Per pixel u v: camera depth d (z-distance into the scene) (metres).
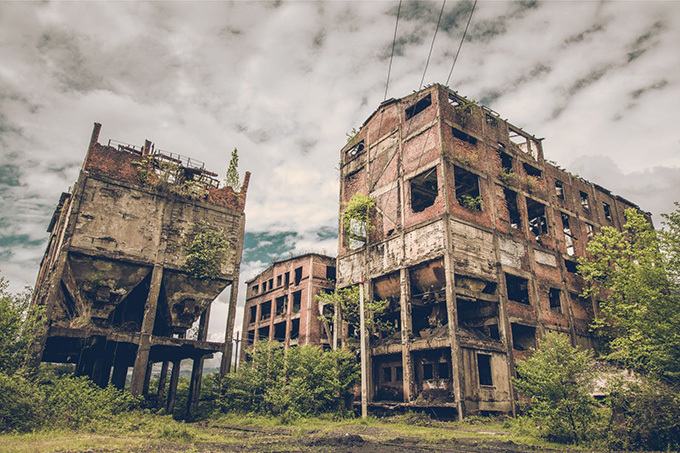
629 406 11.09
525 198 29.88
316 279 40.97
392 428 16.75
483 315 25.25
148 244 23.56
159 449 9.98
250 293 50.41
